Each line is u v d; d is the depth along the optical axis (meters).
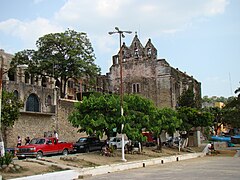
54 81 56.25
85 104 31.48
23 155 28.97
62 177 20.52
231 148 59.53
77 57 51.38
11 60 51.84
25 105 41.34
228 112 60.91
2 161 20.66
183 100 63.16
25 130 40.19
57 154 32.16
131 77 67.69
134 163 28.64
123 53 69.38
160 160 33.16
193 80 75.88
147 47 67.38
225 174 22.00
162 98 64.06
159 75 65.00
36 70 50.28
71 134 47.84
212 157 42.28
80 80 59.62
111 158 30.77
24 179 17.95
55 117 45.31
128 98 33.91
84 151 35.91
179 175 21.73
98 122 30.17
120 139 42.16
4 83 39.06
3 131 37.03
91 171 23.45
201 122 47.41
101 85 67.94
